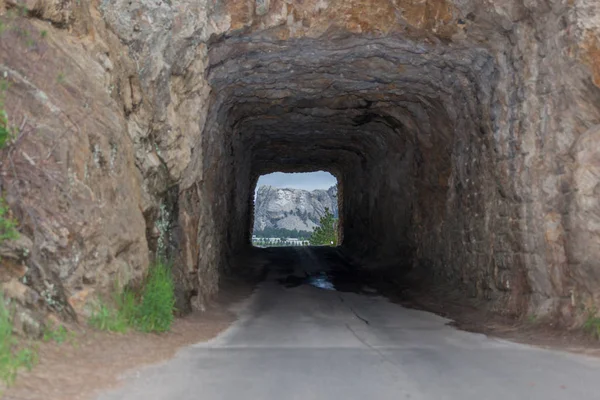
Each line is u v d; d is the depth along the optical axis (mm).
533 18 11984
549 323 11695
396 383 7008
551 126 11773
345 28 14227
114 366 6906
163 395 6082
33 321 6867
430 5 13742
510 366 8094
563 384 6973
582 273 10914
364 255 32344
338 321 13578
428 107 19719
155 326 9750
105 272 8867
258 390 6555
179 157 12805
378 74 17500
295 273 25938
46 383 5695
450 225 19375
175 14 11844
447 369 7883
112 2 10633
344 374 7504
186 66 12875
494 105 14562
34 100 8141
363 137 28094
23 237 7387
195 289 14094
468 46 14344
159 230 11820
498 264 14797
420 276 21953
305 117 23500
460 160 18219
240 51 15250
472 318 14312
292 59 16156
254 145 29953
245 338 10797
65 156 8242
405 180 24984
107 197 9203
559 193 11578
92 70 9555
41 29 8719
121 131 9969
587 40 10383
